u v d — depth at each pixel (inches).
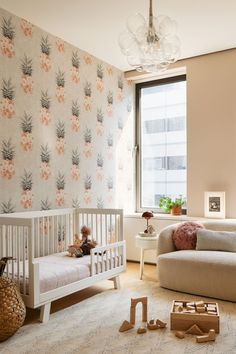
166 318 109.1
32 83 139.5
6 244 114.3
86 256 137.2
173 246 152.1
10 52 130.3
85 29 144.3
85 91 167.6
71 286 116.3
